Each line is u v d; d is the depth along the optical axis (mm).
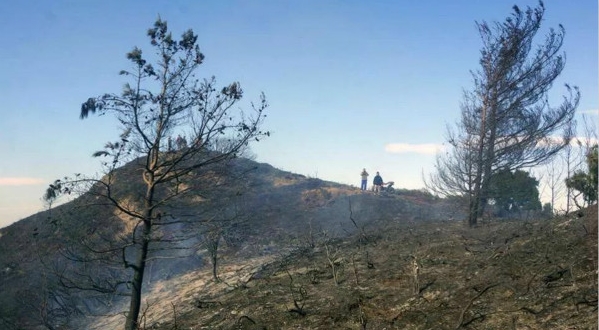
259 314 12547
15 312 20016
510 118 20297
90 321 18375
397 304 11000
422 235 18609
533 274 10641
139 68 12305
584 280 9562
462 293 10703
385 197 35250
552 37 20375
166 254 23078
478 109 20812
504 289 10305
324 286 13758
